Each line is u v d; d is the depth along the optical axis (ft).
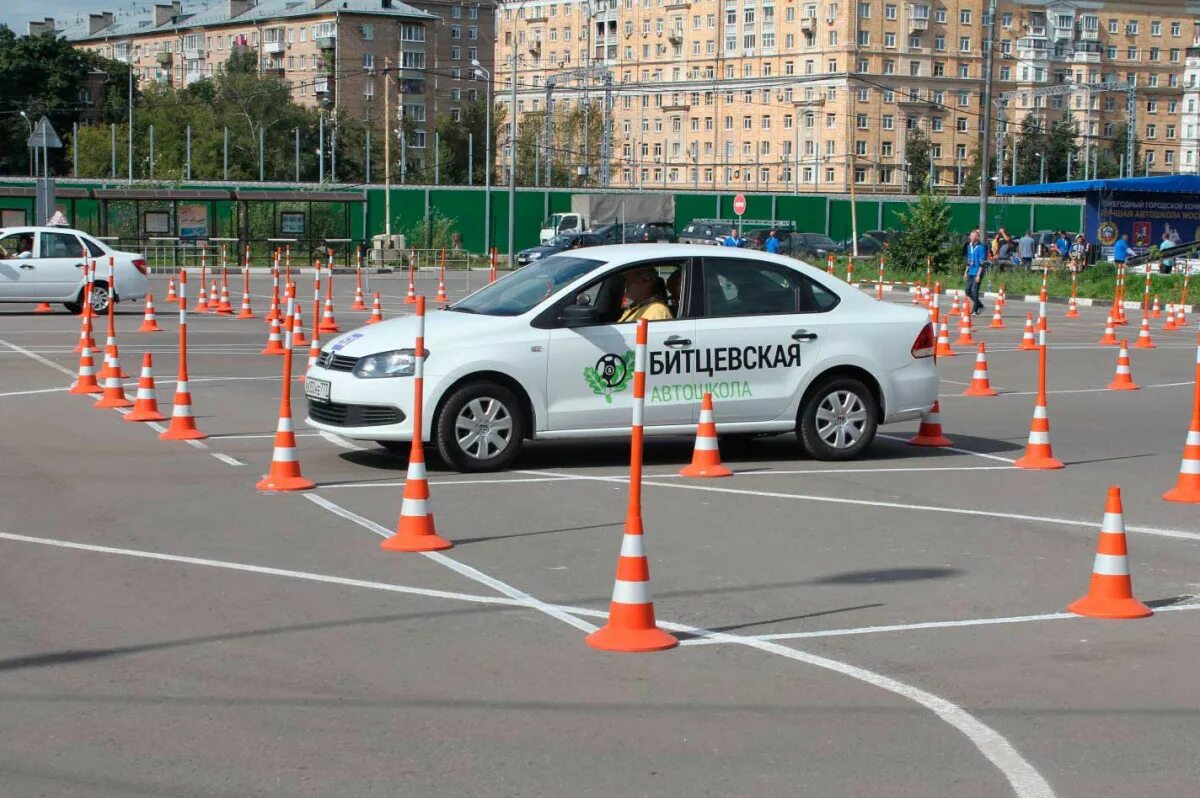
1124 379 63.26
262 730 18.42
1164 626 24.26
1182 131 355.77
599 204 222.89
